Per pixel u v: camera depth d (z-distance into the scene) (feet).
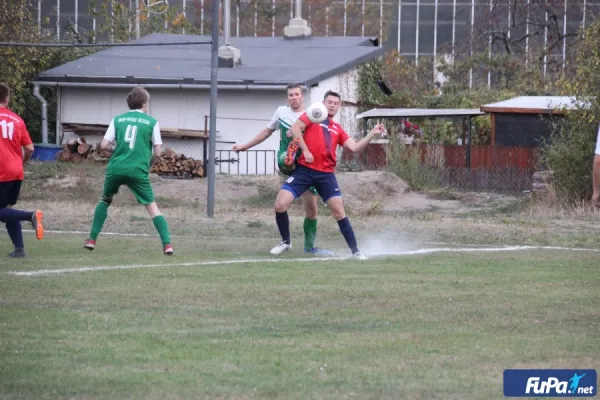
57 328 64.44
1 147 103.55
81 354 56.80
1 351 57.21
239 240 130.11
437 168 247.29
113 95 278.67
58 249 114.62
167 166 257.75
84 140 264.31
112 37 374.84
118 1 398.62
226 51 282.77
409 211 199.00
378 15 533.96
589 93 203.00
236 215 173.47
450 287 85.10
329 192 108.88
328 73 276.21
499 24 463.42
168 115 276.00
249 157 271.69
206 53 305.94
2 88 104.27
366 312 71.97
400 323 67.67
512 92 344.90
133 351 57.82
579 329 65.72
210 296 78.64
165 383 50.39
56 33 440.04
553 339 62.18
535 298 79.10
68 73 275.18
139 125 108.68
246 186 223.92
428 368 54.24
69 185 222.28
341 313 71.51
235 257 108.47
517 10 429.38
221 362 55.31
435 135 311.27
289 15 520.42
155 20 390.83
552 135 228.84
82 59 295.48
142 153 109.09
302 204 196.34
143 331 63.98
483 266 102.12
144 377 51.57
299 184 109.60
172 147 273.54
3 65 250.98
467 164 254.06
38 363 54.24
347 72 295.48
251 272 94.48
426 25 621.31
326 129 108.58
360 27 524.52
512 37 494.18
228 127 272.31
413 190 234.17
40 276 89.25
